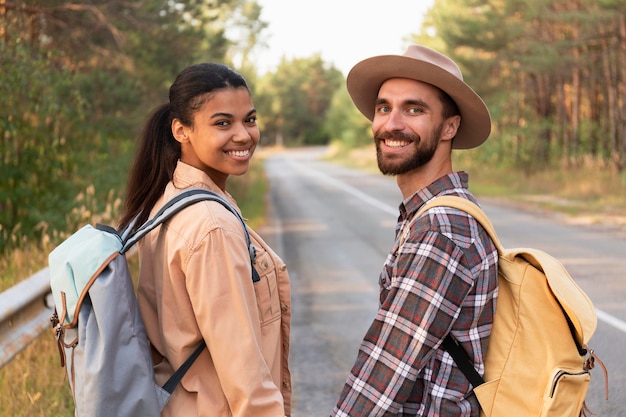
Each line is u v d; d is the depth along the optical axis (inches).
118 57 523.5
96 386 73.6
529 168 1083.9
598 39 900.0
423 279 73.3
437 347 72.9
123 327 75.5
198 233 77.0
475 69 1175.0
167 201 82.7
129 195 87.9
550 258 78.6
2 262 250.1
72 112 383.2
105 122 482.3
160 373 80.9
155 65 580.4
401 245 79.8
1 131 338.0
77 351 76.3
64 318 76.7
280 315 87.0
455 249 73.5
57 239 297.0
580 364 76.0
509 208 713.0
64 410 148.7
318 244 483.5
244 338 76.0
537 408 73.0
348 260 413.4
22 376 151.9
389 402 73.4
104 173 414.0
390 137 81.7
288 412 90.3
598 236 490.9
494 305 75.2
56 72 340.8
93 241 78.2
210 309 75.8
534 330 74.5
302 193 1010.7
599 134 1011.3
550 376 72.8
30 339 150.6
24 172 349.4
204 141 82.7
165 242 79.8
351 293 318.0
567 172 951.6
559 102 1184.8
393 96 81.2
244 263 77.9
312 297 311.0
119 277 76.6
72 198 369.1
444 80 78.9
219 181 88.2
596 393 179.8
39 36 430.6
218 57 768.9
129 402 74.5
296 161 2662.4
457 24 1144.2
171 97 84.4
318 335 245.4
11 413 140.8
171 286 78.9
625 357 210.4
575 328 73.3
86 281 75.5
